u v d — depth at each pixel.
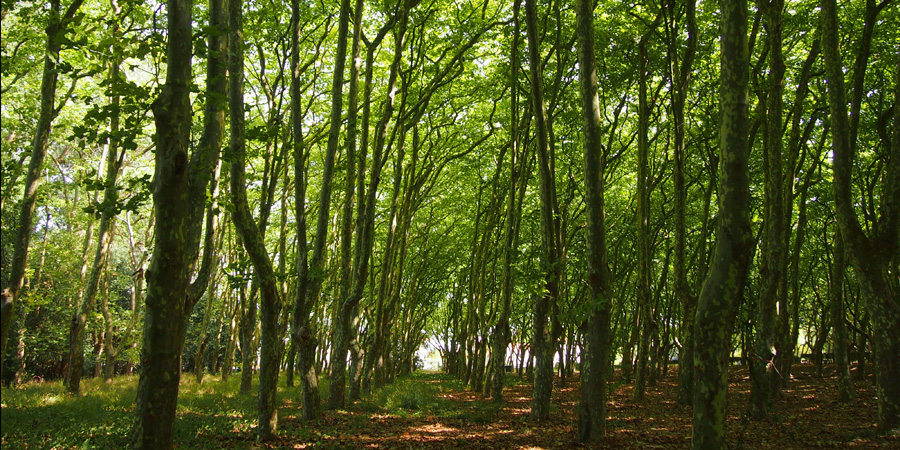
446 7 17.06
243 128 8.59
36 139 9.72
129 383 21.22
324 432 10.75
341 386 14.57
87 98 5.55
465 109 22.05
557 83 13.88
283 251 18.41
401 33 15.09
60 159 22.12
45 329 26.44
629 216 23.47
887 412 9.52
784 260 14.70
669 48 13.41
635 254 24.09
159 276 5.18
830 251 22.31
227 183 15.77
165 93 5.22
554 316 13.07
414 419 13.34
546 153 12.06
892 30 13.59
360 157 14.88
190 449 8.59
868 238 9.69
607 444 9.60
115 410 12.77
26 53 12.23
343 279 14.84
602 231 9.58
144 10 12.02
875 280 9.59
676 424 12.72
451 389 25.45
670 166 20.09
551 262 12.09
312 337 12.26
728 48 6.12
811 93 16.09
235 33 8.56
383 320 23.55
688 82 14.25
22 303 18.08
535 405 13.12
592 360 9.77
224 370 26.12
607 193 23.89
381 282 19.55
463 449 9.59
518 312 29.95
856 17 13.82
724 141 6.12
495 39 17.62
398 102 19.44
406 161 24.20
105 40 5.54
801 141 16.19
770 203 12.22
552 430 11.54
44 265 24.28
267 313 9.62
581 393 10.01
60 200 23.70
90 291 16.48
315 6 15.65
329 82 19.39
